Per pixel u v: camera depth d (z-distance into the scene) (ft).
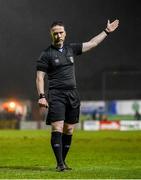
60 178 39.81
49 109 46.26
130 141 125.39
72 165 55.77
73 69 47.11
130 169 48.14
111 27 48.60
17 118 342.85
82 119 318.86
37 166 53.26
